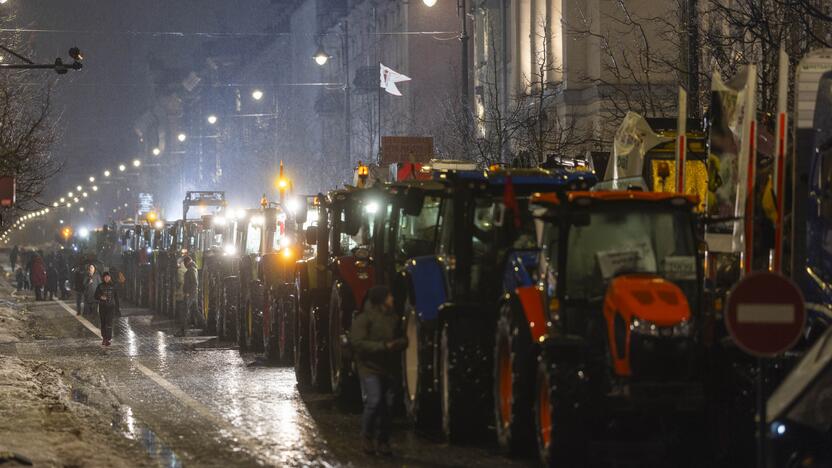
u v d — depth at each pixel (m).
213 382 44.75
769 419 22.00
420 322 30.89
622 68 82.44
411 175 43.66
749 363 25.73
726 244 28.97
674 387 24.77
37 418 32.53
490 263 30.11
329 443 30.17
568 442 24.59
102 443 30.27
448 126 97.56
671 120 42.62
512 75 107.25
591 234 26.08
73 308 101.62
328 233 41.25
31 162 85.81
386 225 35.38
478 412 29.03
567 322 25.84
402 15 154.12
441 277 31.25
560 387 24.73
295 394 40.53
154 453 28.88
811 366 22.80
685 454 27.45
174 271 86.25
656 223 26.06
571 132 78.94
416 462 27.30
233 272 65.81
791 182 29.61
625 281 25.34
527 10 105.44
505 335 27.53
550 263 26.45
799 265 28.16
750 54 48.97
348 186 41.00
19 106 90.12
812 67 28.42
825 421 21.67
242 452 28.95
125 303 112.44
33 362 49.53
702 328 25.59
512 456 27.48
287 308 50.94
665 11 80.88
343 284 37.38
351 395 37.50
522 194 30.80
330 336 39.03
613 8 83.38
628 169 40.72
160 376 47.41
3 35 93.81
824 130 27.77
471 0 119.94
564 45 88.44
